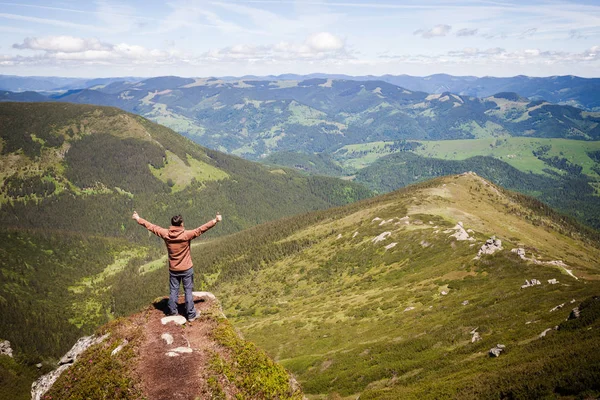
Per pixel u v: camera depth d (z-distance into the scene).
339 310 90.06
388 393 36.72
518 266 72.12
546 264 70.19
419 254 112.25
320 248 177.00
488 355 36.22
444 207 174.75
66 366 17.41
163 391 13.42
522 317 43.97
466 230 116.38
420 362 43.06
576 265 71.50
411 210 172.50
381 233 152.00
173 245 17.17
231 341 16.58
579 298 43.50
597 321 29.81
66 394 14.22
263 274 181.50
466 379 30.75
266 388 15.30
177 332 16.70
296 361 63.09
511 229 164.12
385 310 75.62
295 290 143.62
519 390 23.16
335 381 48.56
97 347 16.12
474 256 84.25
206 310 18.84
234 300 161.12
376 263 124.94
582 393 19.66
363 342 61.03
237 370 15.33
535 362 26.33
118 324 17.44
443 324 53.09
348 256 147.25
